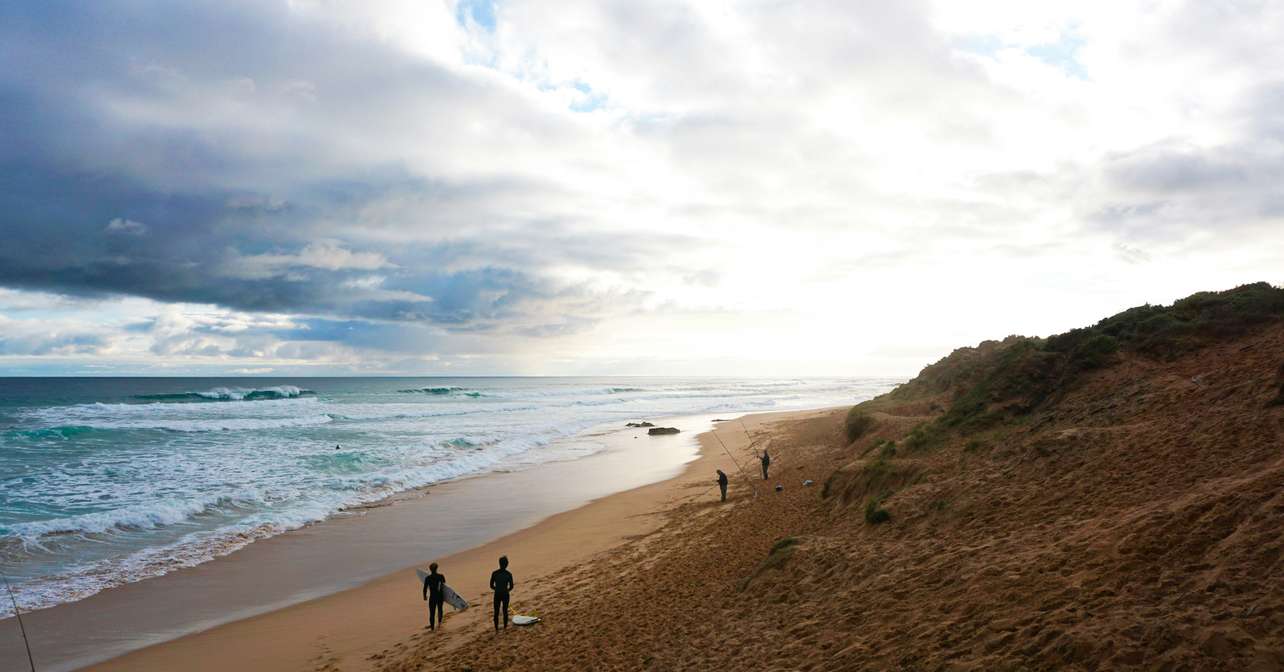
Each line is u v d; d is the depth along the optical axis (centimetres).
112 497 2253
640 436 4344
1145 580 600
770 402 8119
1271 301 1571
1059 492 1005
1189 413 1118
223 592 1439
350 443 3672
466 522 2045
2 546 1709
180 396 7588
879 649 686
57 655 1140
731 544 1479
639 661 912
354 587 1477
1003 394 1703
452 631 1188
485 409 6600
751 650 828
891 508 1241
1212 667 451
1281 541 557
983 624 647
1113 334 1744
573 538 1816
